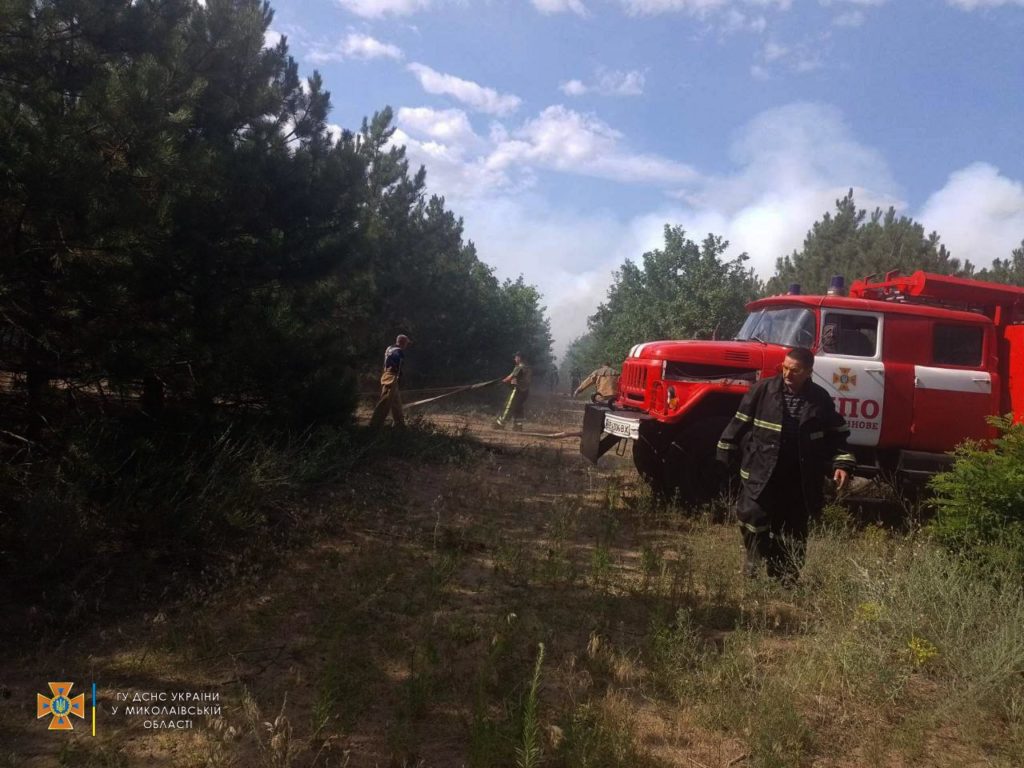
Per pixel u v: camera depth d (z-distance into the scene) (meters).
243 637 4.13
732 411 7.54
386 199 20.09
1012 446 5.30
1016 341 7.75
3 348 5.64
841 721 3.56
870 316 7.60
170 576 4.86
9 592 4.36
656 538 6.61
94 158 5.24
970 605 4.33
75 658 3.80
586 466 10.30
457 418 16.14
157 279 6.04
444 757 3.15
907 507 7.35
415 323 20.62
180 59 6.56
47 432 5.72
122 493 5.37
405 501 7.27
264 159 7.62
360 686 3.62
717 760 3.23
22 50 5.74
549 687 3.75
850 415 7.38
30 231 5.27
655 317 23.73
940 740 3.47
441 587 5.01
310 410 7.85
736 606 4.93
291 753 3.07
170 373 6.45
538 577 5.35
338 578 5.08
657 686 3.82
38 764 2.97
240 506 5.77
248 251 7.46
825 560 5.47
